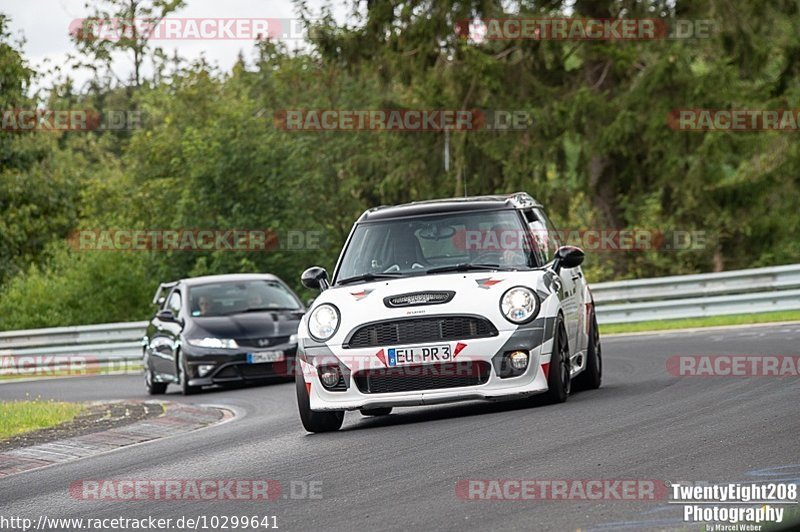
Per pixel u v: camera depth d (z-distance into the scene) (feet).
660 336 234.17
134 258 415.03
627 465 82.17
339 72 464.65
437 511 72.33
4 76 439.22
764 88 404.98
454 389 115.65
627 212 397.19
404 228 129.80
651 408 112.47
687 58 372.99
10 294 422.41
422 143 408.05
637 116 373.81
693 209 396.57
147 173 473.26
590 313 143.43
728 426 95.96
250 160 380.17
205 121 467.11
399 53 400.26
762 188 392.06
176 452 117.19
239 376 205.87
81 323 413.18
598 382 142.10
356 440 110.63
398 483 83.46
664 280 280.10
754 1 379.76
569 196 395.14
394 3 401.70
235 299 221.25
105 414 164.25
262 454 108.37
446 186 403.95
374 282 123.24
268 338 206.90
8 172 453.17
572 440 95.45
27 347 331.16
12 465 118.52
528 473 82.28
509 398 117.39
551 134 383.04
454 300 116.67
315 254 382.63
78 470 109.60
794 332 202.39
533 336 116.88
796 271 268.62
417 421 122.21
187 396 204.13
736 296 269.85
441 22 392.06
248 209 380.78
